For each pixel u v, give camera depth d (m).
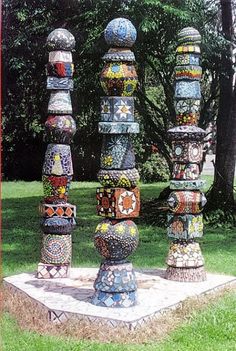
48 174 6.88
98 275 5.59
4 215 12.91
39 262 7.47
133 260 8.19
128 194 5.54
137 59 11.96
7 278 6.73
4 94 14.56
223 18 11.83
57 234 6.79
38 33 12.22
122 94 5.59
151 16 10.68
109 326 5.06
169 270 6.68
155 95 15.88
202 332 5.15
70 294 5.92
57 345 4.84
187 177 6.73
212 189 12.22
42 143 21.28
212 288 6.29
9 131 20.38
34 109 15.36
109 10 10.88
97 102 12.57
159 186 19.14
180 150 6.77
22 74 13.30
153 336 5.04
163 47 11.50
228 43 11.35
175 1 10.84
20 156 21.78
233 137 12.12
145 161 20.42
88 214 13.03
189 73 6.71
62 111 6.83
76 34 11.52
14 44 12.13
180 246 6.66
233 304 6.00
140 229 11.12
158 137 13.02
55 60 6.81
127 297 5.46
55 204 6.84
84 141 19.47
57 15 12.03
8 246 9.34
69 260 6.86
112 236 5.48
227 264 8.01
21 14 12.26
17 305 5.79
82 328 5.09
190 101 6.73
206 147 13.80
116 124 5.48
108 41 5.64
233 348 4.80
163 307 5.45
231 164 12.13
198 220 6.73
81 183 20.44
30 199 15.96
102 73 5.65
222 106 12.20
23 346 4.84
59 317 5.30
